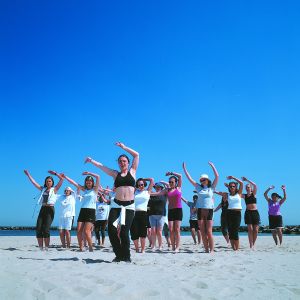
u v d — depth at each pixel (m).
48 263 5.26
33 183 8.90
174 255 7.31
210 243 8.34
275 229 11.77
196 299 3.27
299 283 4.14
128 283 3.73
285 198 11.75
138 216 8.29
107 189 11.02
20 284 3.59
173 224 8.95
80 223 8.75
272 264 5.93
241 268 5.37
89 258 6.25
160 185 10.16
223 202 11.24
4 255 6.62
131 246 10.86
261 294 3.53
